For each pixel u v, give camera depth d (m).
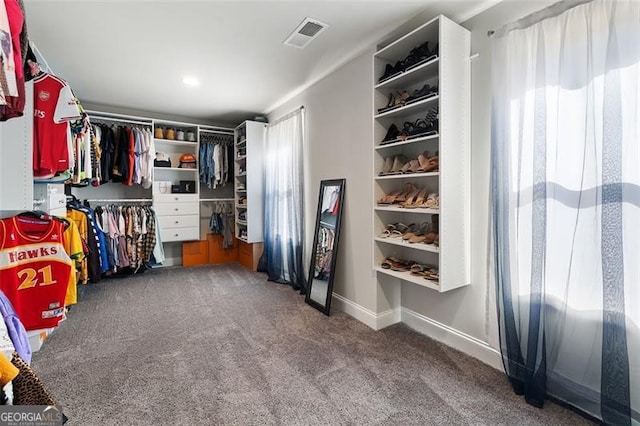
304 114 3.54
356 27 2.25
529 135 1.72
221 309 3.01
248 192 4.44
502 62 1.83
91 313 2.89
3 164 1.75
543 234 1.64
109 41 2.41
